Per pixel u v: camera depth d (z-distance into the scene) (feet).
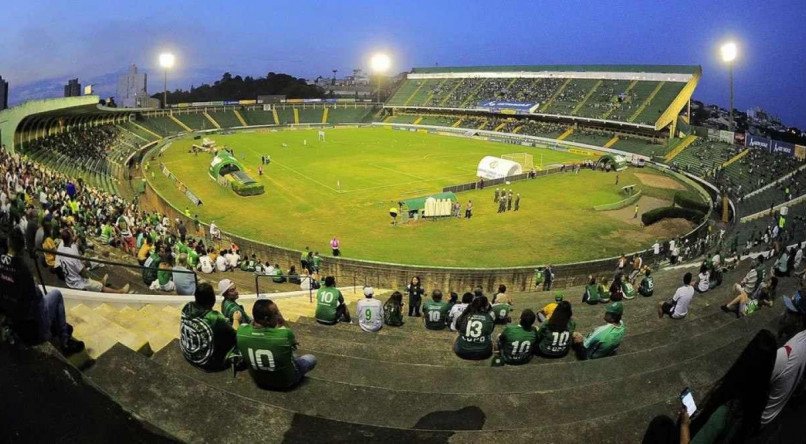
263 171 203.72
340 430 20.33
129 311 36.50
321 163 226.38
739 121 459.32
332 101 439.63
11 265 20.33
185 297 44.93
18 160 108.99
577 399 25.39
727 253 104.99
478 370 29.22
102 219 85.56
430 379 28.45
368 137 331.57
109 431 17.89
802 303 27.55
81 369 22.53
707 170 212.64
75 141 197.36
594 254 115.85
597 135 295.48
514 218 142.82
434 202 139.95
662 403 23.27
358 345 34.58
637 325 42.80
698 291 56.90
